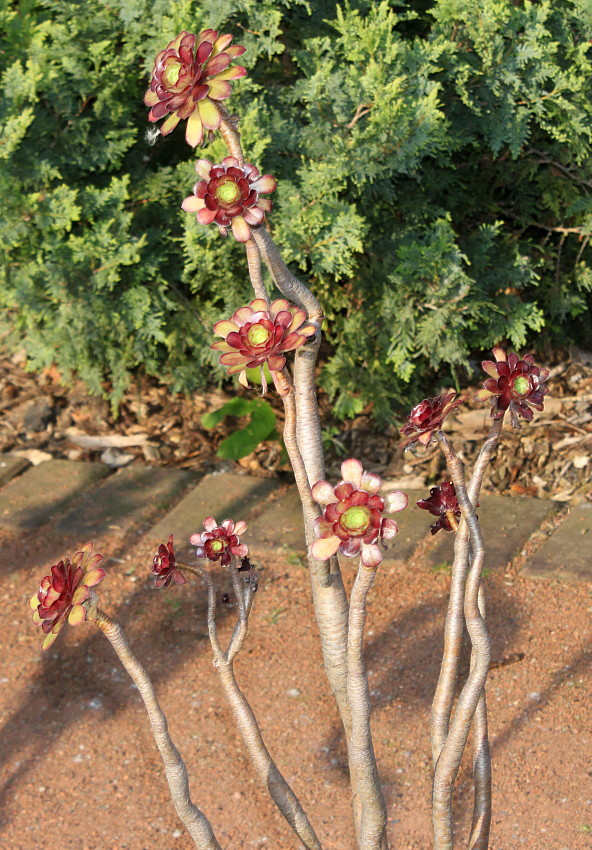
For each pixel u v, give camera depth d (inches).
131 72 198.5
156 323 202.1
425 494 188.9
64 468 209.0
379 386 204.5
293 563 172.4
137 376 235.1
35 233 196.4
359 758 68.7
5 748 135.7
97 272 194.4
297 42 202.2
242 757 130.4
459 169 212.8
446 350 197.9
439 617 153.8
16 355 250.5
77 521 190.1
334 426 214.4
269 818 120.2
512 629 148.7
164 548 74.5
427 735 130.3
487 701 135.0
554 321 233.5
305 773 126.6
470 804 118.5
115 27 200.1
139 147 210.1
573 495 184.2
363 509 54.4
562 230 213.6
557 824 113.4
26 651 156.2
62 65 194.9
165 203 204.5
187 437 217.5
